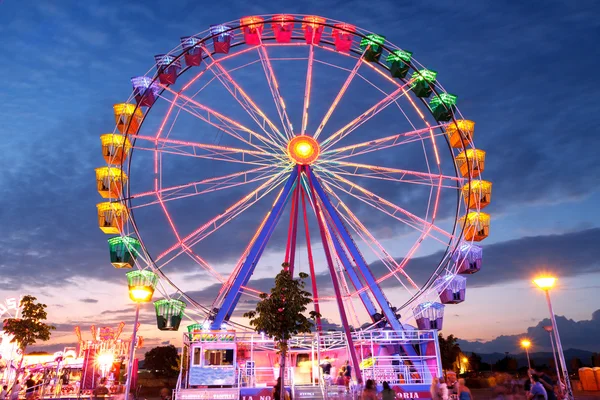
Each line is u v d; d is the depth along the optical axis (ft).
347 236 120.88
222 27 120.88
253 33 122.21
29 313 136.98
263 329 88.12
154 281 111.45
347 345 110.52
